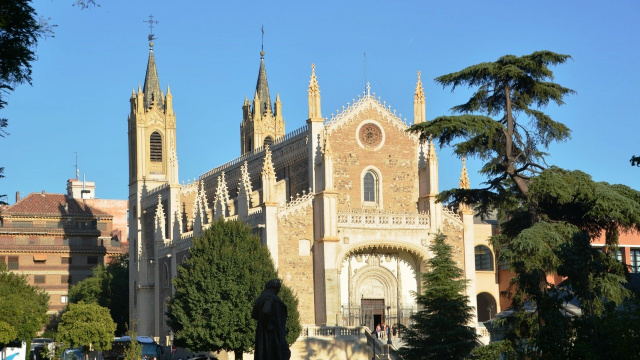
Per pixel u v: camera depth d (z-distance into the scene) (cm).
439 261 7350
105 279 13850
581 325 4700
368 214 9556
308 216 9481
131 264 13350
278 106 14500
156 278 12081
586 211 5800
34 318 10369
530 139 6112
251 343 8312
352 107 9962
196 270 8488
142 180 13300
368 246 9494
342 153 9862
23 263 15138
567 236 5559
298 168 10225
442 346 6912
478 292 10325
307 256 9431
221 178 11394
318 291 9344
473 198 6100
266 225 9300
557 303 4978
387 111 10094
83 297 13838
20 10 3578
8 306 9888
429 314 7231
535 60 6059
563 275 5053
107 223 16425
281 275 9300
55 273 15275
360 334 8900
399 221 9625
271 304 3241
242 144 14675
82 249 15450
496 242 6109
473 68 6009
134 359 9325
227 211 10700
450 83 6125
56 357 9919
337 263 9338
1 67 3606
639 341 4428
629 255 9512
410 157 10106
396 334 9331
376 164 9969
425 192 9962
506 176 6059
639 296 5038
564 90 6097
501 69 5981
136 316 12862
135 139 13600
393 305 9712
